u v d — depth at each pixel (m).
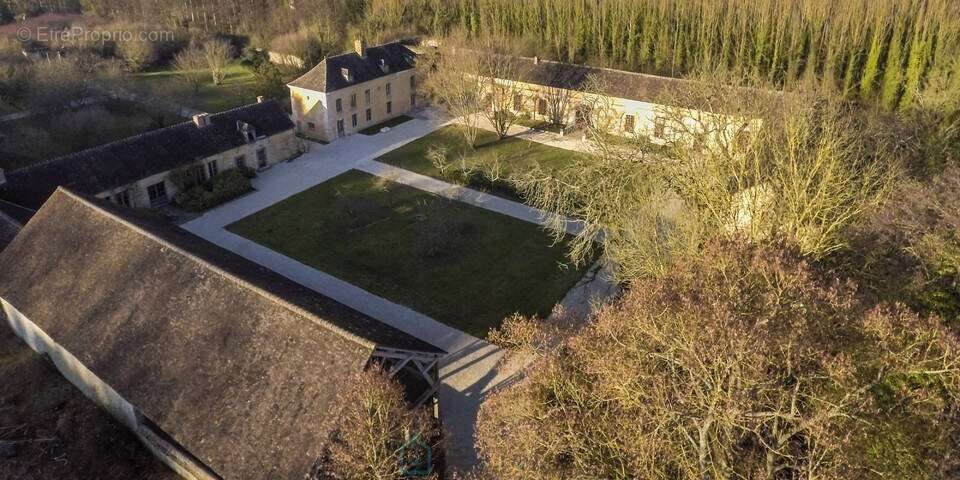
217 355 24.02
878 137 34.12
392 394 20.97
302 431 21.11
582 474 18.00
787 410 18.08
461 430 27.61
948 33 58.25
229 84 82.88
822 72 67.19
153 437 25.30
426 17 90.19
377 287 38.81
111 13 109.06
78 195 33.41
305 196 51.03
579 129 64.31
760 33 68.44
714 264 21.58
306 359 22.62
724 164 30.77
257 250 42.91
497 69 63.47
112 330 26.67
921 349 18.39
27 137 54.94
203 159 51.12
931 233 24.41
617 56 79.00
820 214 28.00
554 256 42.16
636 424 17.73
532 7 83.25
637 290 22.89
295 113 65.25
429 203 49.53
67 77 64.50
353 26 92.06
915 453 17.27
